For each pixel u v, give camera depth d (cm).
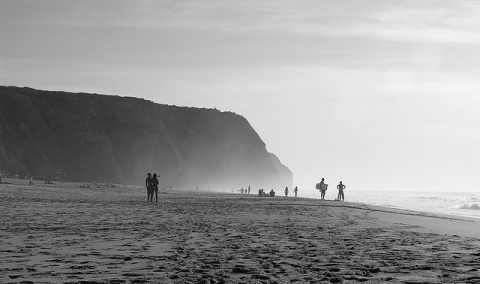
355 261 971
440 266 906
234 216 2366
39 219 1930
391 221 2236
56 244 1198
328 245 1250
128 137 17412
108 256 1013
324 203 4284
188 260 971
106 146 16550
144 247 1166
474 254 1089
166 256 1020
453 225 2162
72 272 827
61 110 16838
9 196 4047
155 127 17988
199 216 2330
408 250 1156
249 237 1427
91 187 8312
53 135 16162
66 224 1742
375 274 822
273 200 4947
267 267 891
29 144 15325
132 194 6325
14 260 948
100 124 17388
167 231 1574
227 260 976
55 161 15738
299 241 1338
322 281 759
